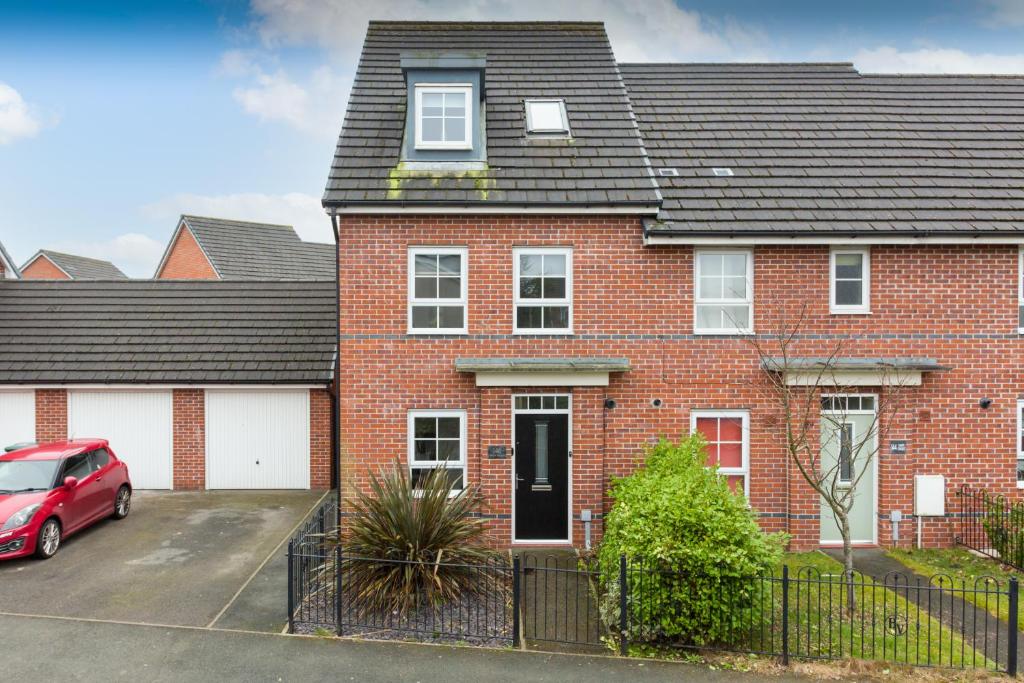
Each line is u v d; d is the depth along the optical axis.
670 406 10.60
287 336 15.15
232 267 26.95
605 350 10.59
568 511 10.53
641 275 10.60
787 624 7.06
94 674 6.46
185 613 7.85
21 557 9.67
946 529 10.62
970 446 10.65
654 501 7.52
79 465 10.76
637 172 10.91
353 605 7.87
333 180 10.48
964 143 12.32
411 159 10.91
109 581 8.84
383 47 13.43
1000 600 8.40
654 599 7.00
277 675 6.47
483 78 11.65
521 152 11.20
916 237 10.36
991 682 6.46
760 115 13.05
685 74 14.42
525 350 10.55
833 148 12.14
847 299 10.77
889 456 10.55
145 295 16.23
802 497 10.49
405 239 10.46
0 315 15.37
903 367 10.17
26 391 14.23
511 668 6.65
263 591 8.53
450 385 10.51
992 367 10.67
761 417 10.61
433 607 7.50
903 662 6.75
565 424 10.56
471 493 9.08
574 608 8.05
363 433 10.50
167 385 14.08
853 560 9.93
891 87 13.94
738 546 7.07
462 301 10.60
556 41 14.04
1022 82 14.07
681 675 6.55
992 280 10.68
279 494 13.96
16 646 7.00
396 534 7.75
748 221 10.45
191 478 14.42
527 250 10.65
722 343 10.62
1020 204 10.89
